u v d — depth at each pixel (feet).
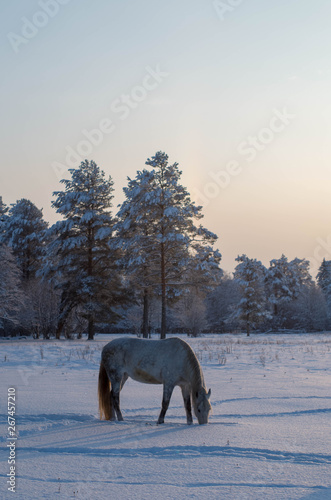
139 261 137.49
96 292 150.20
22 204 204.44
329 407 33.35
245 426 27.48
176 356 30.22
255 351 90.53
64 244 148.25
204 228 140.36
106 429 26.94
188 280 147.33
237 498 15.94
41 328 166.71
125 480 17.89
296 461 20.30
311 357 77.00
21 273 183.42
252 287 256.11
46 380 46.11
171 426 28.14
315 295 277.44
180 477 18.21
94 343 116.37
